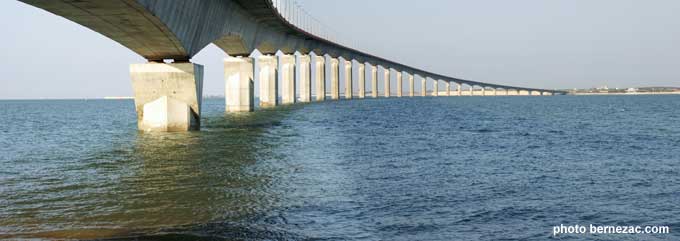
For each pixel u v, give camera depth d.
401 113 71.19
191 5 35.97
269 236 10.45
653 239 10.66
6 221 11.76
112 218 11.95
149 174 18.58
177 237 10.38
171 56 39.91
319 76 137.12
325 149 26.69
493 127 45.56
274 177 17.64
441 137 34.88
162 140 32.09
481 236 10.64
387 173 18.72
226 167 20.09
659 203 13.88
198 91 40.06
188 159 22.69
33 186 16.41
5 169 20.56
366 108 89.00
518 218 12.12
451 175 18.41
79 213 12.48
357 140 31.95
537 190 15.59
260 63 94.50
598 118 62.28
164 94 39.09
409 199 14.02
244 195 14.48
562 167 20.81
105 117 74.19
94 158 23.75
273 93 94.44
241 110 73.38
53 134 40.88
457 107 100.50
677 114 71.56
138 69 38.81
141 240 10.21
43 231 10.91
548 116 67.12
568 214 12.58
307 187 15.71
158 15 29.06
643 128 45.34
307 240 10.16
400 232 10.82
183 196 14.41
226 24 51.94
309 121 51.44
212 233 10.66
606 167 20.91
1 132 44.56
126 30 32.00
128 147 28.36
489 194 14.87
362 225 11.32
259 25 73.62
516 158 23.73
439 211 12.67
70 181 17.33
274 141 31.00
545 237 10.65
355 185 16.12
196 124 39.94
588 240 10.52
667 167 20.98
